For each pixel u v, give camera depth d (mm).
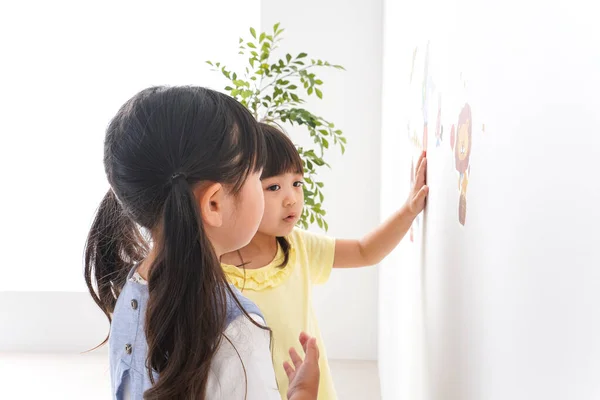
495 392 656
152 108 825
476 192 754
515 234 578
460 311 858
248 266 1334
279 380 1291
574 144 430
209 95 847
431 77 1190
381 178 2988
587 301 412
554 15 468
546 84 487
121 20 3754
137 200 837
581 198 419
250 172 855
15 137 3891
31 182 3910
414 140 1487
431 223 1165
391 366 2172
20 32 3781
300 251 1413
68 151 3900
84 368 3309
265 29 3127
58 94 3854
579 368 426
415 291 1410
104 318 3568
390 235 1372
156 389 800
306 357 872
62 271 3744
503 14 623
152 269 812
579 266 424
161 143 805
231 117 836
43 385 3074
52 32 3779
